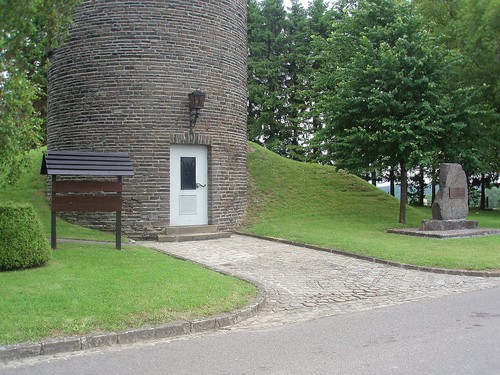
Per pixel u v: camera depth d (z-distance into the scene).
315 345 6.07
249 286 8.81
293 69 37.84
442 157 19.53
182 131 15.52
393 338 6.29
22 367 5.37
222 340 6.33
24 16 7.89
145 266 9.83
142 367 5.36
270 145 36.28
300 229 16.03
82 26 15.54
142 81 15.21
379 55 17.27
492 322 6.99
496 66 21.86
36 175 18.75
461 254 12.08
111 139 15.20
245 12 18.17
